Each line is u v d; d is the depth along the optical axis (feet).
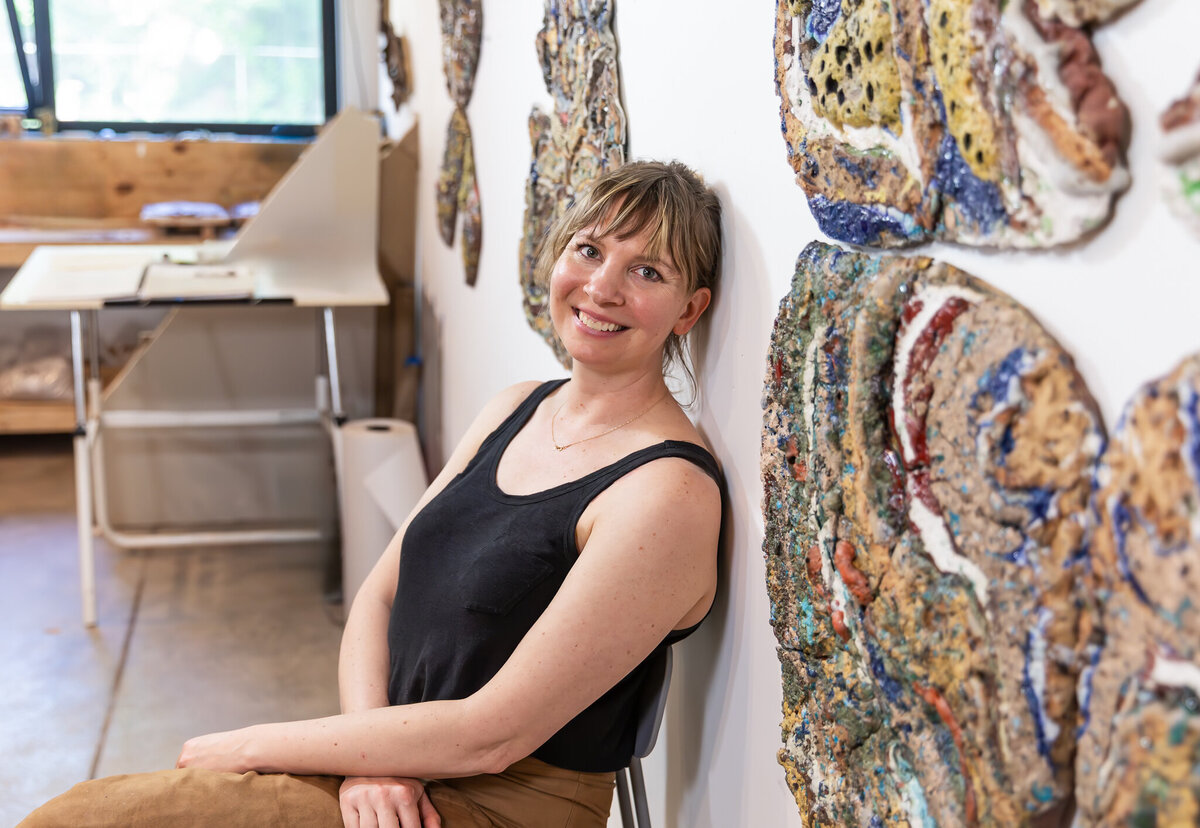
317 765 3.98
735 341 3.93
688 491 3.81
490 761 3.87
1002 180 2.24
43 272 10.58
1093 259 2.06
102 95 16.28
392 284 13.06
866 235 2.86
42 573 11.19
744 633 3.97
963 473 2.41
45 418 14.53
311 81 16.81
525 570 4.06
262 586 11.16
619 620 3.71
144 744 8.10
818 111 3.08
